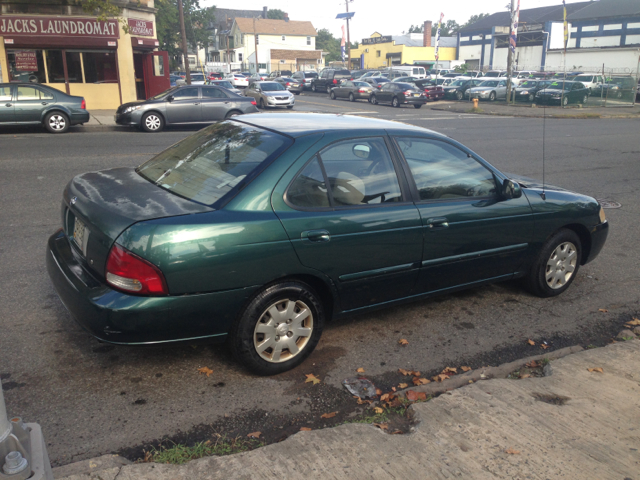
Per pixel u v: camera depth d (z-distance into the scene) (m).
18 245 5.80
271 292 3.34
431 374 3.72
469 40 65.88
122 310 2.96
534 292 4.99
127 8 22.83
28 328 4.04
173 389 3.37
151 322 3.02
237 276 3.16
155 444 2.89
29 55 21.31
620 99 32.72
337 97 36.69
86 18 21.44
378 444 2.86
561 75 40.41
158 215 3.09
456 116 25.12
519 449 2.88
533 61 55.81
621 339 4.31
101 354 3.72
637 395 3.44
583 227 4.98
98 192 3.52
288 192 3.37
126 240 2.98
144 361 3.67
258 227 3.20
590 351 3.99
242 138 3.79
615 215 8.08
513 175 5.25
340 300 3.72
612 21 48.81
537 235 4.65
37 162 10.46
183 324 3.12
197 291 3.08
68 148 12.52
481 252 4.30
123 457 2.72
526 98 33.62
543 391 3.45
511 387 3.46
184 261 3.00
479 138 16.31
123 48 22.70
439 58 68.88
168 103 17.39
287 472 2.62
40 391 3.28
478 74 48.25
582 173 11.23
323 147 3.57
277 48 85.19
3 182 8.66
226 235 3.10
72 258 3.51
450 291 4.36
